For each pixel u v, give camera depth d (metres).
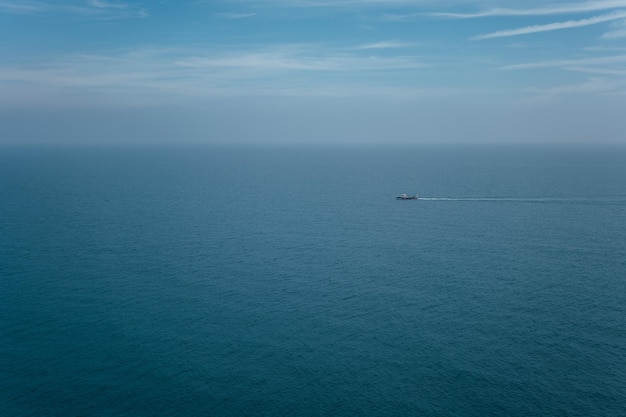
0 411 55.50
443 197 198.25
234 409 56.38
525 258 109.75
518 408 56.12
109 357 66.50
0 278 94.50
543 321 76.88
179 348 68.94
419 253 114.12
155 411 56.00
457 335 72.56
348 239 127.69
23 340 70.62
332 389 59.88
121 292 88.44
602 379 61.19
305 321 77.38
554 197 195.38
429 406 56.69
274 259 109.12
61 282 92.88
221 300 85.44
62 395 58.47
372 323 76.62
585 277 96.75
